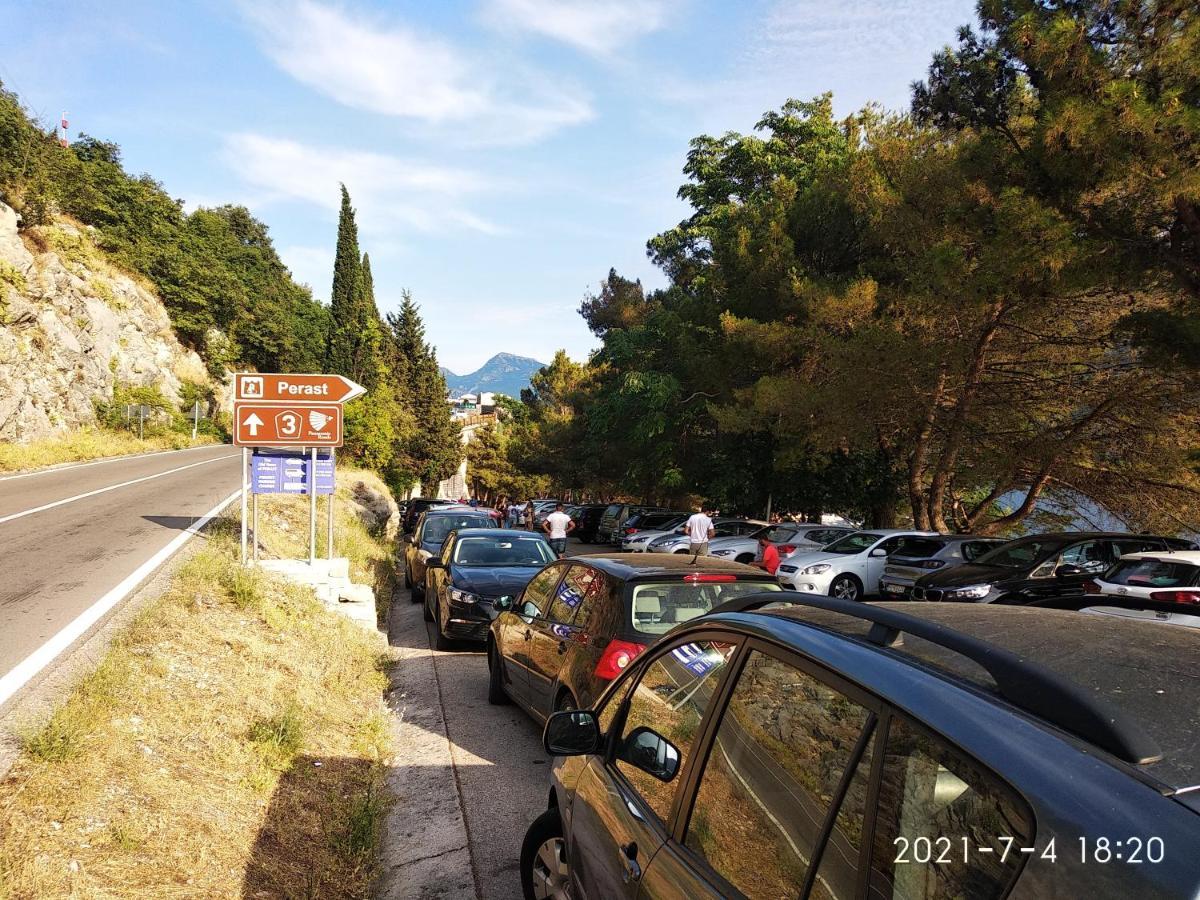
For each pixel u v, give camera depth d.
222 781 4.59
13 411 33.34
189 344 69.56
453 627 9.58
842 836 1.63
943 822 1.41
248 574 8.63
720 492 25.77
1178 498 21.62
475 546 11.12
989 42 14.32
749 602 2.62
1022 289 14.99
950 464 19.45
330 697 6.76
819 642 1.98
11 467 26.44
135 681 5.31
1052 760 1.31
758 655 2.21
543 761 6.05
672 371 28.69
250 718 5.53
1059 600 7.80
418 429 55.56
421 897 4.10
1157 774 1.23
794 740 1.91
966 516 26.39
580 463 50.41
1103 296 16.64
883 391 18.05
